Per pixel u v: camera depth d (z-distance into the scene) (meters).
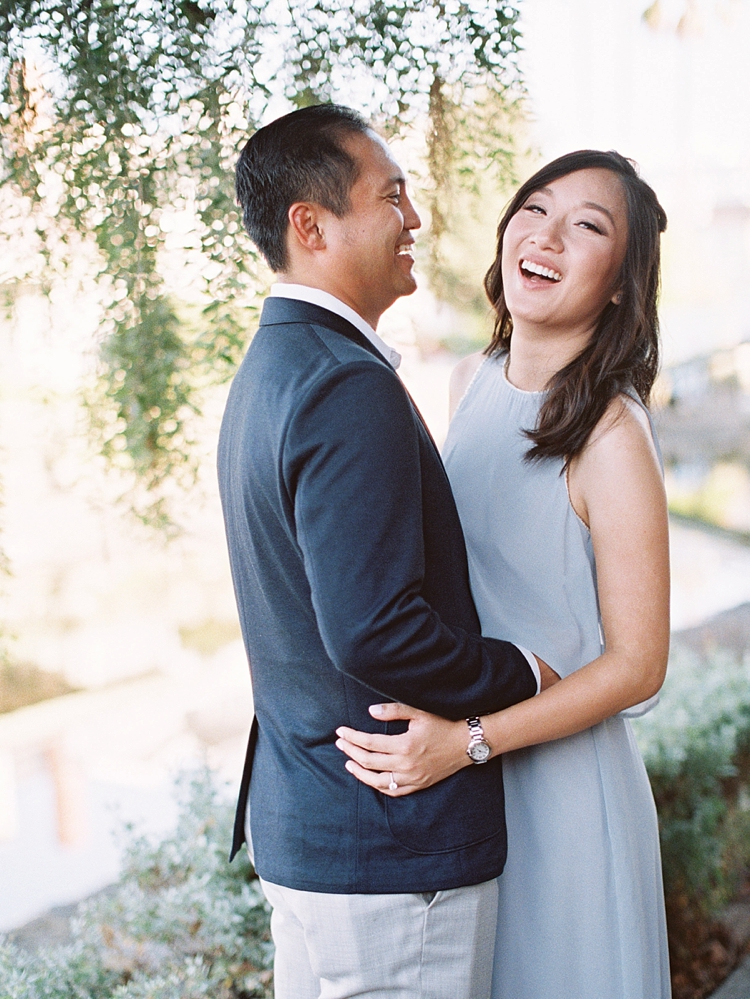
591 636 1.55
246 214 1.41
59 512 5.22
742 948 2.66
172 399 2.08
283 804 1.35
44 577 5.26
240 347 1.99
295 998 1.46
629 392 1.50
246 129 1.84
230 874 2.25
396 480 1.16
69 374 2.16
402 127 1.95
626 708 1.43
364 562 1.14
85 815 3.71
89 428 2.21
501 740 1.32
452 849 1.31
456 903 1.32
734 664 3.71
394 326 2.14
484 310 2.21
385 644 1.15
